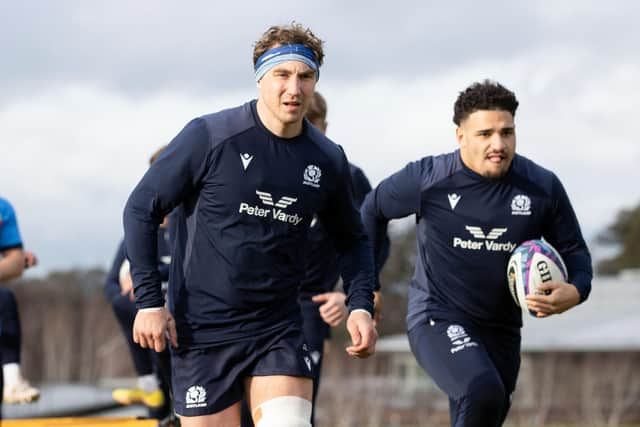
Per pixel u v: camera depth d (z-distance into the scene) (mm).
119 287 23672
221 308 13672
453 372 15922
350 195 14227
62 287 126750
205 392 13844
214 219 13469
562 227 16609
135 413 28953
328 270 20062
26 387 23281
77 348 123062
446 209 16516
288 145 13523
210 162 13305
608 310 123688
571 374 98375
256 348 13734
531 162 16719
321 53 13438
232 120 13453
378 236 17469
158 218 13570
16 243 19156
